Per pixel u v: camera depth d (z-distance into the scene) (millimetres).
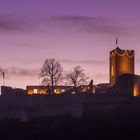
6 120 143125
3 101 151000
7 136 133125
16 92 161000
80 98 145750
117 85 152125
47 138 130125
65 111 144125
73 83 166250
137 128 128500
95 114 139750
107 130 129125
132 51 167500
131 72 167000
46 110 144875
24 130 134250
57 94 147250
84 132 129750
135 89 152125
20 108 146250
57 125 134000
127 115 134750
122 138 126875
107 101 145000
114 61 167500
